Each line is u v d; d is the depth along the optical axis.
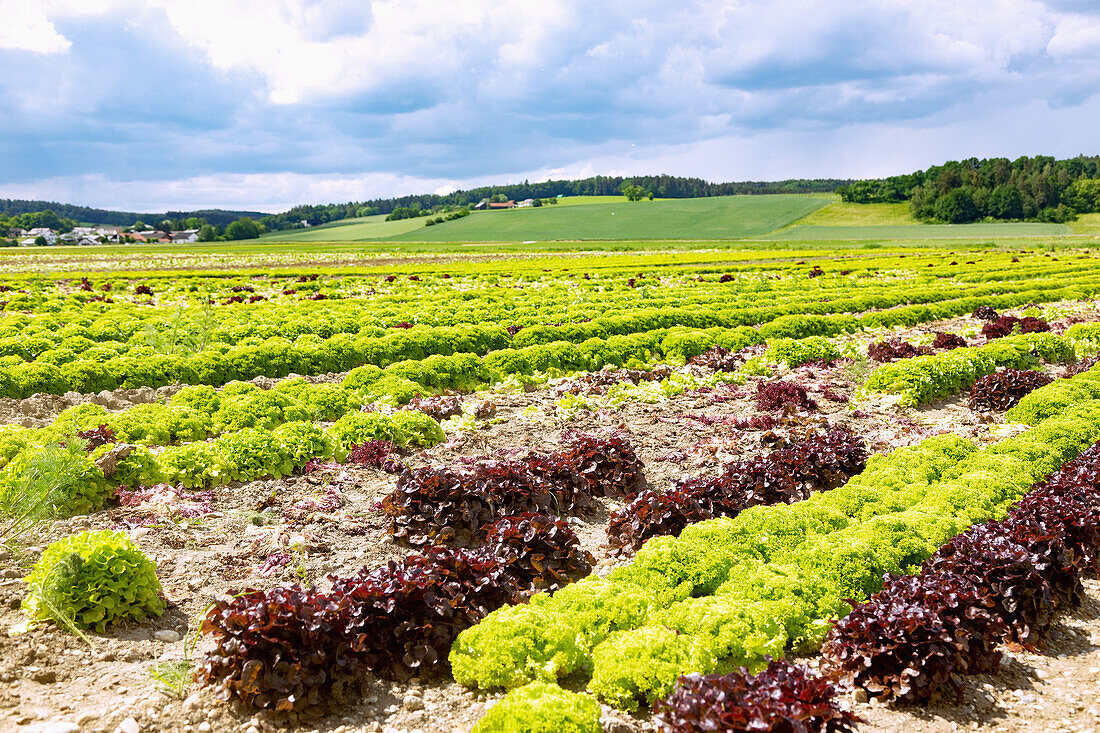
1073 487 10.38
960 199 176.12
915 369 18.61
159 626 7.41
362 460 12.70
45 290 40.62
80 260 86.31
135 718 5.78
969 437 15.23
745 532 9.10
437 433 14.23
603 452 12.09
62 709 5.77
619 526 10.12
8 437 11.77
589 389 18.95
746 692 5.66
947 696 6.77
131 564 7.35
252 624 6.22
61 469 9.56
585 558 9.27
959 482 11.23
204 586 8.30
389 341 23.08
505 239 167.62
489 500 10.08
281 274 54.44
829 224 174.62
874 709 6.58
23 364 18.28
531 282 47.69
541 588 8.43
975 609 7.03
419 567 7.42
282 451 12.18
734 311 30.94
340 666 6.32
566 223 191.88
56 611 6.79
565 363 22.16
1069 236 128.12
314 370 21.27
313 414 15.59
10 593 7.51
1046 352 22.64
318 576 8.70
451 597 7.30
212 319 24.47
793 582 8.12
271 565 8.81
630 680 6.53
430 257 90.31
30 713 5.61
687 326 29.11
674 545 8.49
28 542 8.89
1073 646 7.88
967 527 9.73
